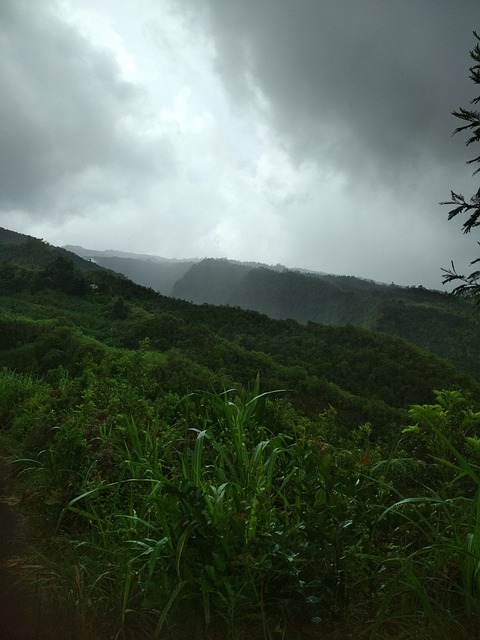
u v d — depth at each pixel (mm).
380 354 51500
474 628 2156
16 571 2969
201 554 2332
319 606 2234
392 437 3719
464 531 2658
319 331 58375
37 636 2275
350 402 31359
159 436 4043
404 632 2170
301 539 2389
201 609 2271
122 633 2273
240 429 2963
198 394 3730
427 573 2506
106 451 3820
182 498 2375
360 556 2281
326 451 2771
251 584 2236
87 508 3445
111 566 2646
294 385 32312
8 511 4117
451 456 3352
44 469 4172
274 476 3129
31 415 6477
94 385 6066
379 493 2709
